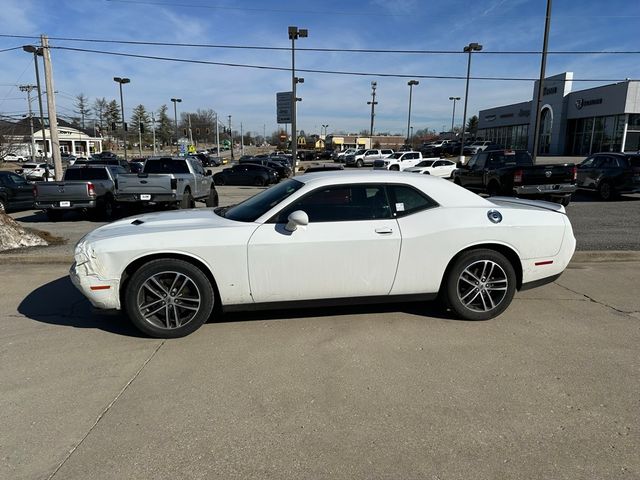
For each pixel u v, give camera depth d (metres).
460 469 2.49
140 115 131.12
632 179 14.40
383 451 2.64
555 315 4.75
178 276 4.10
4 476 2.45
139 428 2.86
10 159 70.56
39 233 9.07
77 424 2.90
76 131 94.12
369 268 4.27
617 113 38.66
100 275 4.00
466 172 15.65
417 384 3.37
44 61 19.66
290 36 28.02
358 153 50.00
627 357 3.79
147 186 12.19
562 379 3.43
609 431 2.82
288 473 2.46
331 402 3.14
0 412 3.04
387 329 4.36
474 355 3.83
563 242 4.64
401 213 4.38
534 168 12.06
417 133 133.62
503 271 4.51
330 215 4.27
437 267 4.38
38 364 3.70
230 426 2.88
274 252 4.11
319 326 4.43
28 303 5.18
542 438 2.75
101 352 3.91
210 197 15.96
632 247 7.71
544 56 21.11
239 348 3.97
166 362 3.72
